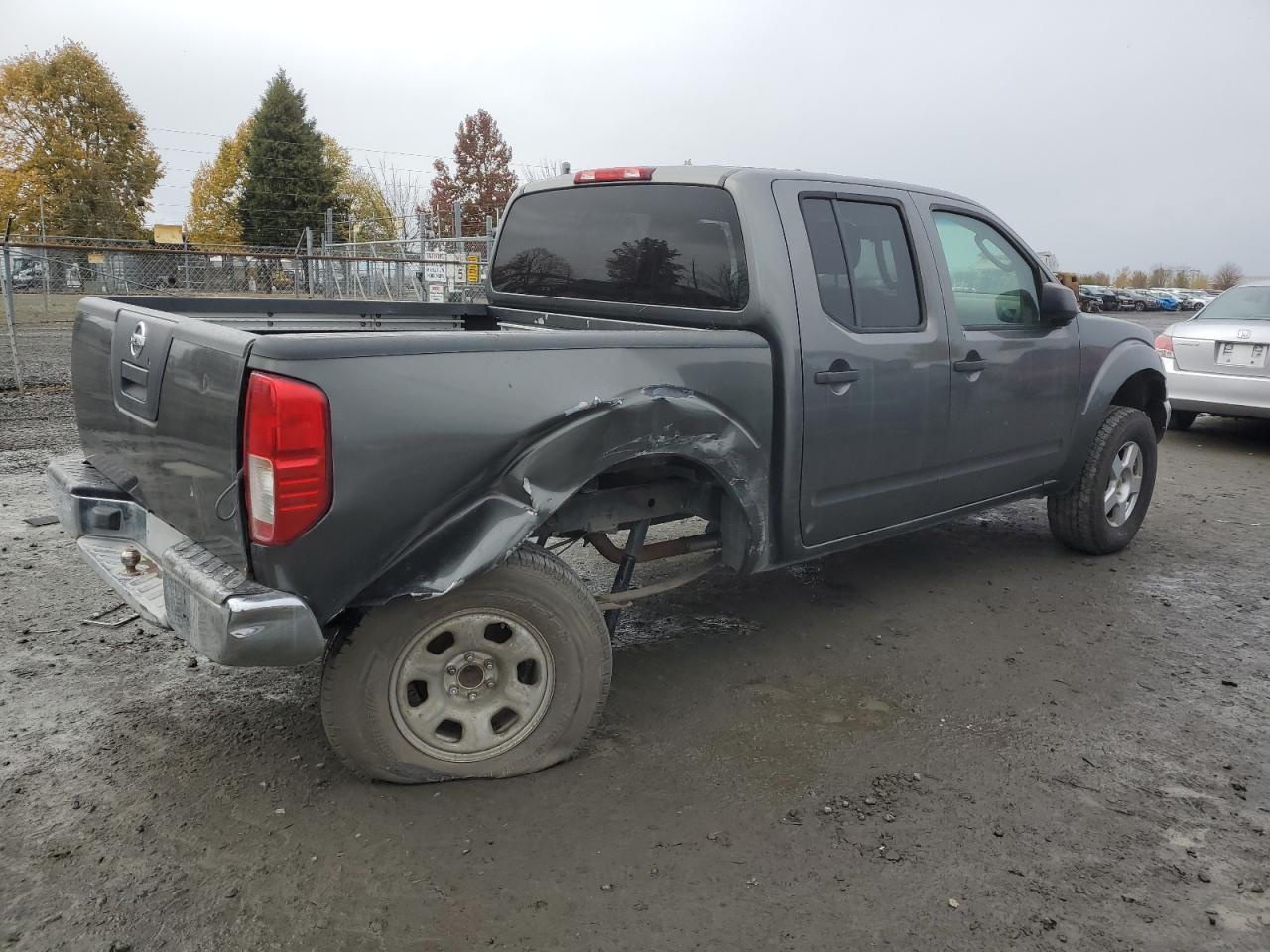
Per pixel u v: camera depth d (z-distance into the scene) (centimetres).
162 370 285
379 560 262
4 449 758
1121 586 511
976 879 259
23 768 302
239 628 243
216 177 6181
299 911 239
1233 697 378
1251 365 886
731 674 390
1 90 5234
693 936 234
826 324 364
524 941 231
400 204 3900
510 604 290
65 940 227
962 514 461
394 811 284
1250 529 637
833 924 239
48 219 5247
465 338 270
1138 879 261
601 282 417
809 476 367
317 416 244
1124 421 534
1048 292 464
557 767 312
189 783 296
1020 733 343
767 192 359
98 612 432
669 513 359
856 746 331
